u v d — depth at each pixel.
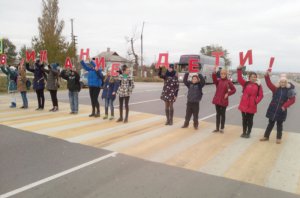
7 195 3.86
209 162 5.36
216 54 8.02
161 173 4.75
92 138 6.80
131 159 5.39
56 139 6.64
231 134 7.68
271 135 7.74
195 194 4.04
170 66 8.41
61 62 27.66
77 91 10.01
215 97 7.75
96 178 4.48
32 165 4.96
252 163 5.37
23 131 7.30
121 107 8.85
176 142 6.67
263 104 15.15
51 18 28.86
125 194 3.97
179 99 16.22
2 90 17.78
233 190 4.21
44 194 3.91
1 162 5.09
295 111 12.94
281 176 4.77
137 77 45.69
